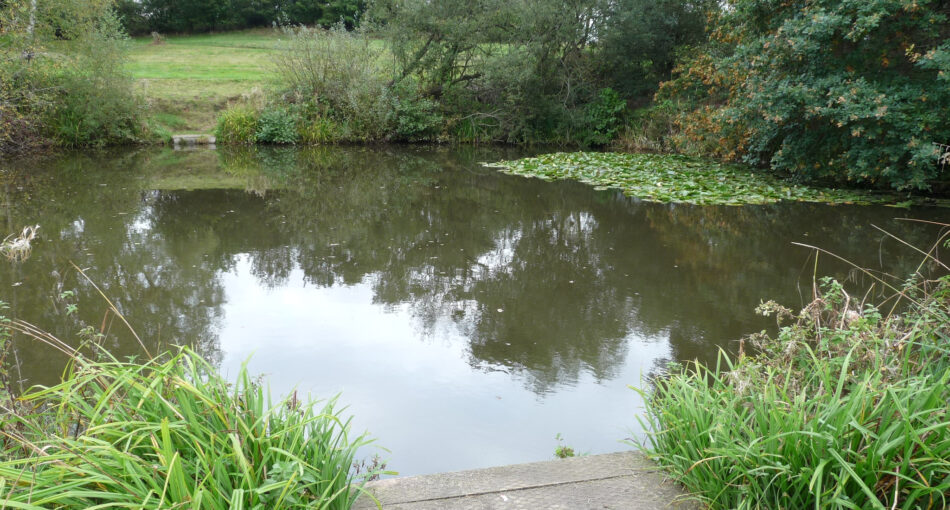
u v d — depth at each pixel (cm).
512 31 1988
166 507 176
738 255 722
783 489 205
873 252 716
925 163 955
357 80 1934
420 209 1010
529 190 1188
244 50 3092
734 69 1263
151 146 1756
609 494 238
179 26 3628
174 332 486
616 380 413
